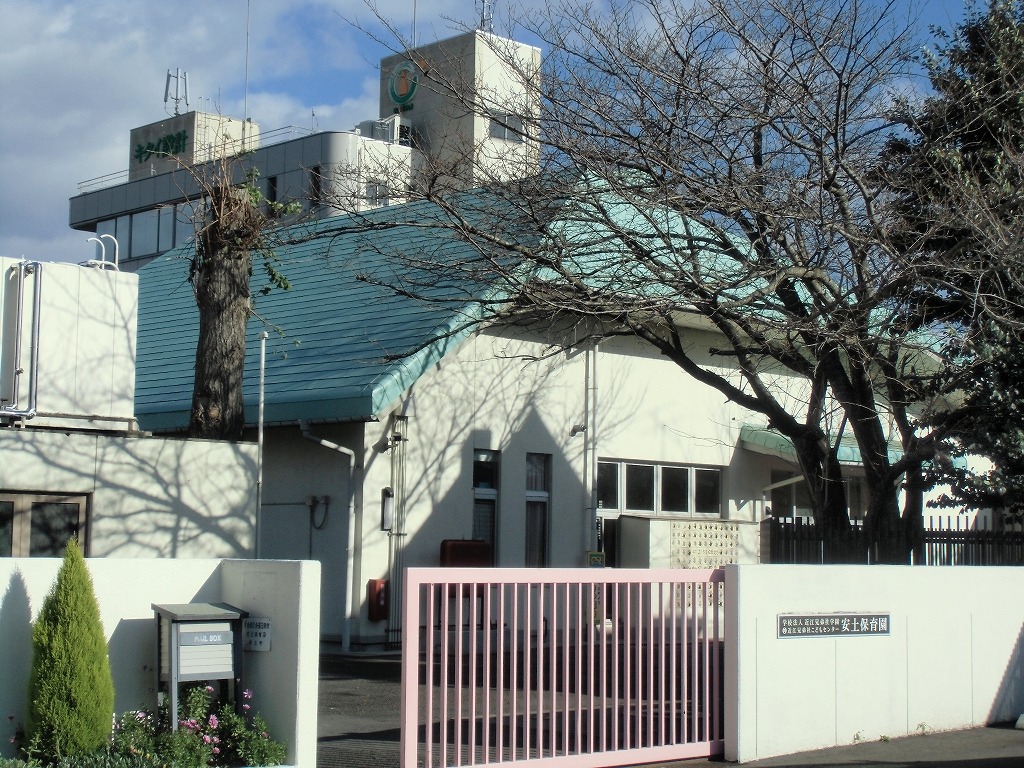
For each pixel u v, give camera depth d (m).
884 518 16.36
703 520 21.23
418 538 18.84
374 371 18.11
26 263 12.70
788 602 11.23
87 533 13.02
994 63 17.52
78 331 13.15
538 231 15.56
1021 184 15.34
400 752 9.63
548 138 15.54
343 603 18.17
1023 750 11.44
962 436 16.08
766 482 24.36
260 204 18.20
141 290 27.28
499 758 9.20
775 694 11.00
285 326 21.28
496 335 20.08
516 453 20.22
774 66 15.59
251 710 8.99
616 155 15.34
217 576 9.31
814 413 16.89
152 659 8.90
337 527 18.47
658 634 11.59
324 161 42.97
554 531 20.56
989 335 15.23
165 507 13.70
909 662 12.33
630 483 22.22
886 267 15.28
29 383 12.66
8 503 12.50
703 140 15.25
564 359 20.77
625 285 15.37
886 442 16.97
